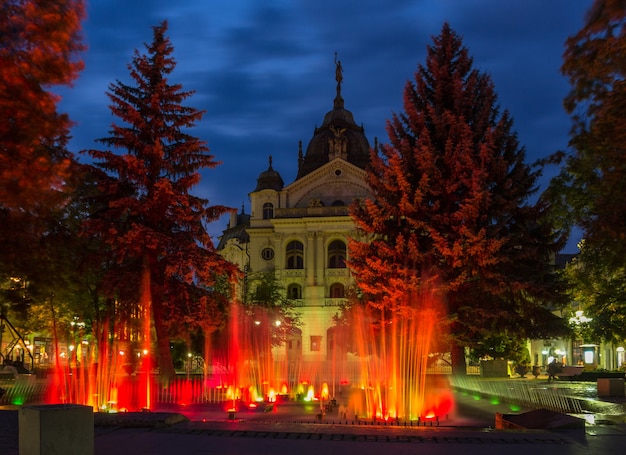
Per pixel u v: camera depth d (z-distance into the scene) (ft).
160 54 104.53
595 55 44.09
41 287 74.33
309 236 253.65
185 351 158.92
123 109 100.68
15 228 58.34
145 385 101.30
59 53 42.14
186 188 100.94
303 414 63.26
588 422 46.65
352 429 41.19
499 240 84.07
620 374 118.01
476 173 85.40
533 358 194.29
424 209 90.12
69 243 76.18
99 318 121.29
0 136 40.83
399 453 32.58
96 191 100.78
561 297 88.17
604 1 41.98
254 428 41.04
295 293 255.50
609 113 44.09
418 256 88.22
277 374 163.02
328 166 263.08
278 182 278.05
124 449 33.04
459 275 86.53
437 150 94.38
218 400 81.30
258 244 266.77
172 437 36.83
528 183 93.45
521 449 33.86
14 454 30.81
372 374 123.65
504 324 91.30
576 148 51.08
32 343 165.78
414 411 64.39
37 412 25.36
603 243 53.21
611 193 48.11
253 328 162.71
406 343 90.17
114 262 102.68
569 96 47.34
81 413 26.45
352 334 131.13
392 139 98.53
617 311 83.76
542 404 65.46
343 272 250.16
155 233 95.45
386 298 88.74
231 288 146.72
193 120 104.83
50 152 51.83
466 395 77.30
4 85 39.75
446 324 86.38
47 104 42.01
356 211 98.02
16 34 40.19
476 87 98.22
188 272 97.96
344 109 301.63
